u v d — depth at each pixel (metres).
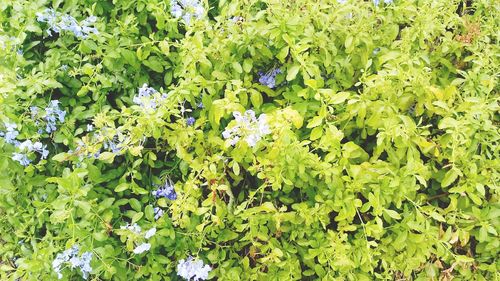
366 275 0.76
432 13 0.80
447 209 0.75
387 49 0.81
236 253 0.81
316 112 0.77
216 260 0.78
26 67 0.82
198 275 0.74
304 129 0.78
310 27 0.76
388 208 0.79
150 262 0.78
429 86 0.74
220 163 0.76
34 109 0.78
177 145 0.75
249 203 0.75
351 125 0.78
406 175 0.71
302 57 0.73
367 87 0.74
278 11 0.75
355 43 0.77
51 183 0.82
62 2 0.88
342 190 0.74
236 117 0.68
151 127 0.74
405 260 0.75
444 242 0.72
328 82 0.79
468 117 0.73
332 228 0.82
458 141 0.72
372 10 0.85
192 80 0.75
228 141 0.68
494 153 0.75
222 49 0.77
